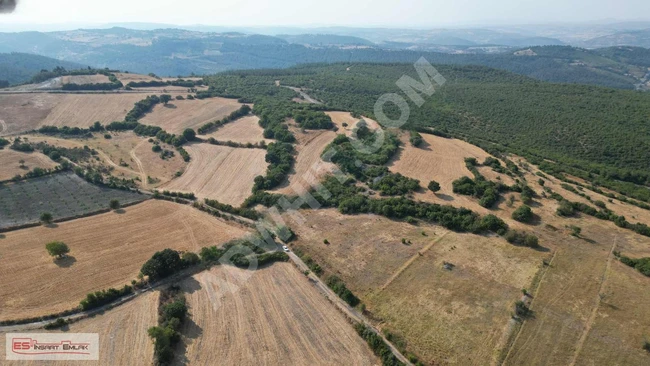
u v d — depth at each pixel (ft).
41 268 231.30
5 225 272.51
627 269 222.89
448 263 232.12
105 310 201.05
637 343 173.47
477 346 174.70
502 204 294.46
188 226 284.00
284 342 182.91
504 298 202.80
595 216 277.85
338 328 191.01
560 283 212.43
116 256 246.06
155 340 175.94
